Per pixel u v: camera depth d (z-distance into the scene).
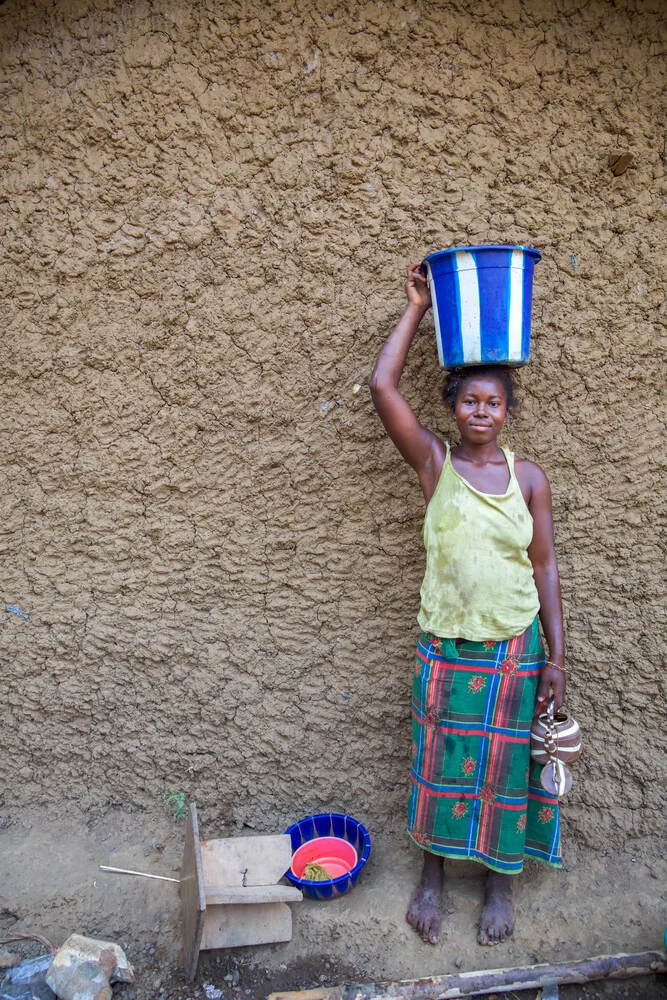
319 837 2.73
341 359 2.58
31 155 2.56
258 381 2.61
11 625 2.81
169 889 2.61
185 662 2.79
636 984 2.34
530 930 2.47
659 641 2.64
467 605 2.28
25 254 2.60
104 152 2.54
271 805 2.81
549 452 2.58
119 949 2.38
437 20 2.42
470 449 2.32
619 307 2.52
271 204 2.53
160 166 2.53
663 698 2.66
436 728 2.36
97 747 2.85
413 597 2.67
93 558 2.76
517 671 2.32
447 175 2.50
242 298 2.57
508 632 2.30
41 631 2.81
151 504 2.71
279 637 2.74
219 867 2.48
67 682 2.82
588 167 2.48
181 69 2.48
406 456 2.39
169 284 2.58
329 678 2.75
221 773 2.82
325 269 2.54
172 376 2.63
